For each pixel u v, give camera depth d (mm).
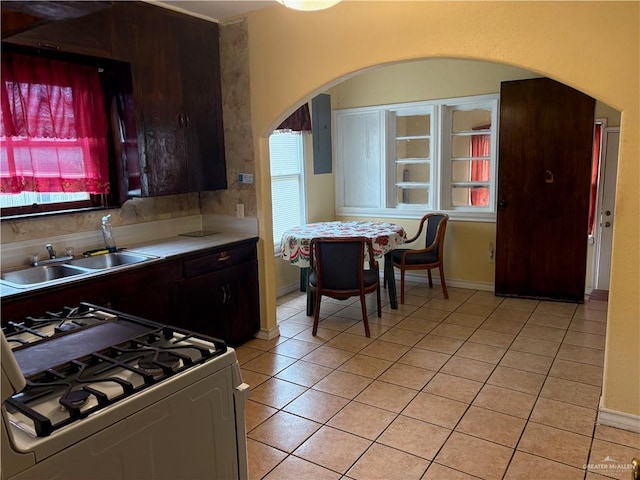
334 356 3539
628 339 2459
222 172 3855
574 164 4379
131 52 3092
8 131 2715
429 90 5129
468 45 2693
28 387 1227
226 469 1485
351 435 2539
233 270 3602
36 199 2961
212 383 1413
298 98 3396
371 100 5484
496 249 4836
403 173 5574
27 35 2553
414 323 4191
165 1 3248
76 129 3059
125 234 3480
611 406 2551
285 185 5137
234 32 3619
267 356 3557
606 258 4855
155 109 3289
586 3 2354
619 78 2318
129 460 1197
